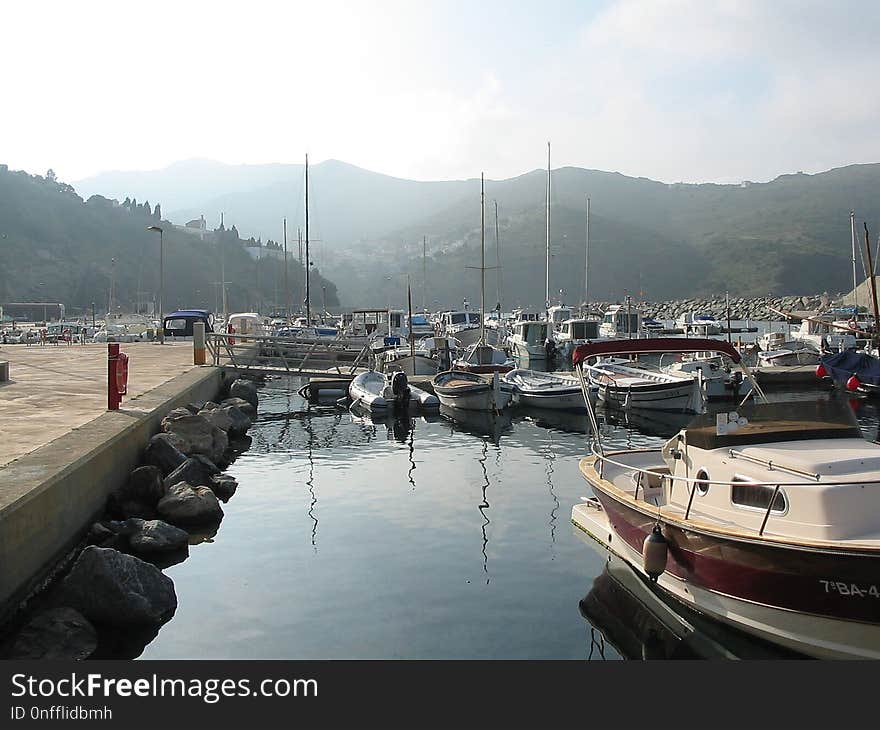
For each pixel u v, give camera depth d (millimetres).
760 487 9211
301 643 9344
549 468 19859
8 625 9125
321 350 41031
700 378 30266
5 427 15234
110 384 17875
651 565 10039
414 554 12656
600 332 58250
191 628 9703
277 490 17312
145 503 14383
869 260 39438
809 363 43219
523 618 10117
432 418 29922
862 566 7867
